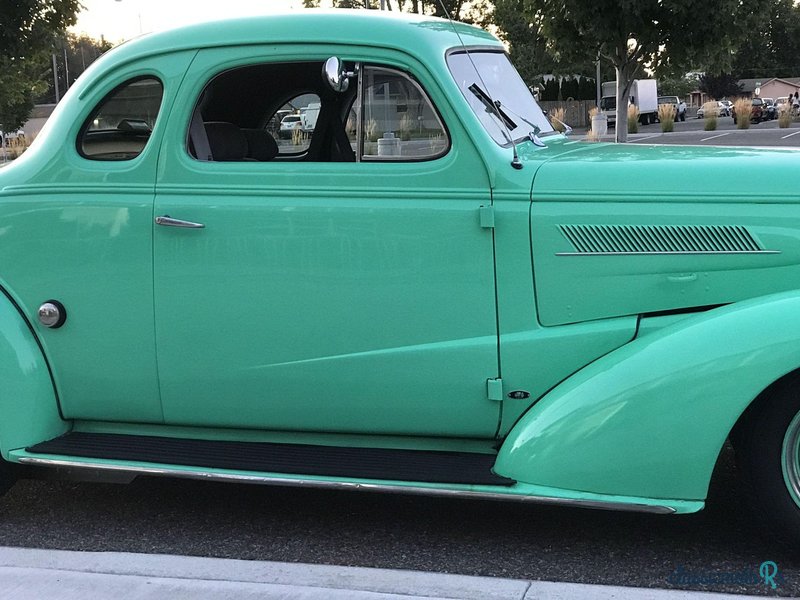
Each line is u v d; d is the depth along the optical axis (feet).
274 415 11.55
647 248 10.56
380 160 11.06
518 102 13.03
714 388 9.67
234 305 11.28
